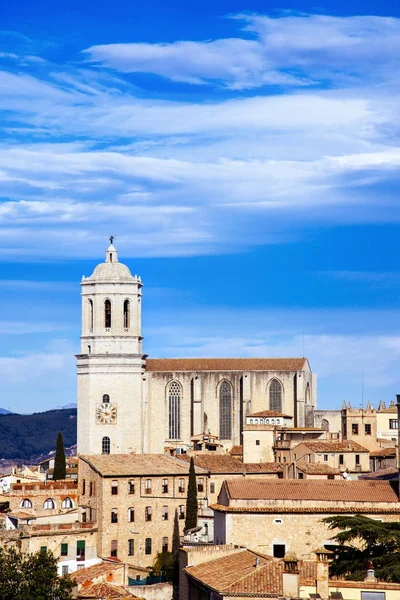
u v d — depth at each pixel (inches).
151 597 6894.7
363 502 6402.6
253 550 6023.6
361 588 4436.5
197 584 5187.0
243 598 4626.0
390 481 6663.4
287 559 4507.9
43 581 5743.1
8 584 5684.1
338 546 5713.6
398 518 6343.5
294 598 4379.9
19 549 6889.8
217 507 6540.4
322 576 4399.6
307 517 6299.2
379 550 5556.1
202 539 7834.6
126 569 6929.1
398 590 4421.8
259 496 6397.6
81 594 6171.3
